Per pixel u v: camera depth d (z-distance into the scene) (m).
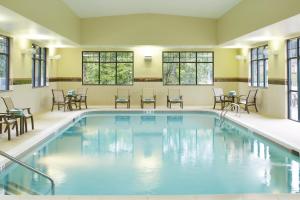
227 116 12.12
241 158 7.01
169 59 16.19
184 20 14.55
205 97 16.22
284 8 7.52
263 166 6.41
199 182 5.49
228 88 16.28
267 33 10.08
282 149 7.48
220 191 5.08
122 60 16.19
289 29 9.21
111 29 14.57
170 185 5.33
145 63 16.17
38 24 8.52
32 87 12.37
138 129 10.58
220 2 11.54
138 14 14.53
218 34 14.39
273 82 11.97
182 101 15.06
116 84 16.19
